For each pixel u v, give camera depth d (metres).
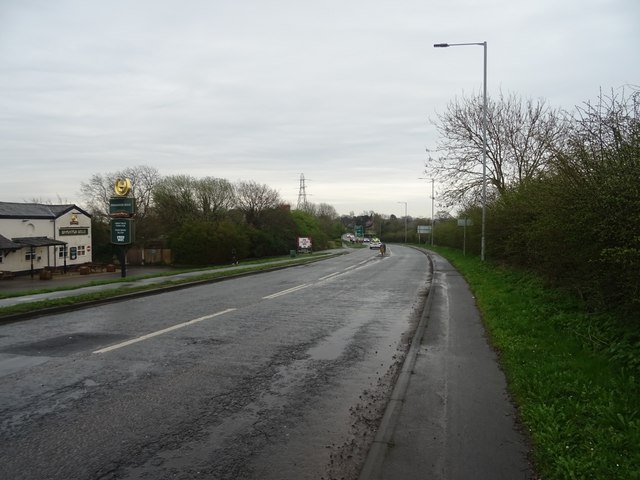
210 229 51.94
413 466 3.85
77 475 3.82
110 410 5.20
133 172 70.06
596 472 3.58
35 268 43.16
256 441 4.46
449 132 28.17
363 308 12.80
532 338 7.75
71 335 9.04
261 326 10.09
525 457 3.99
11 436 4.53
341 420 4.97
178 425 4.82
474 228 30.19
